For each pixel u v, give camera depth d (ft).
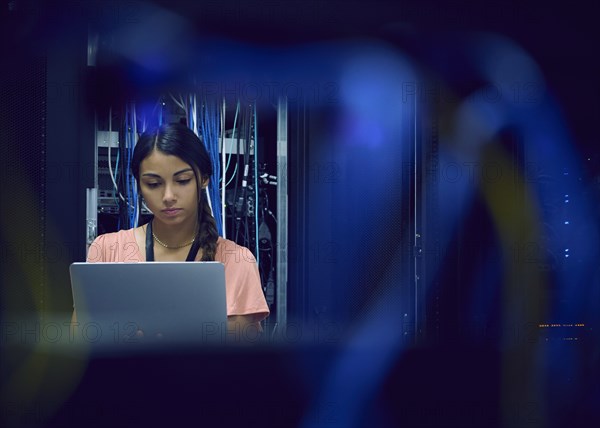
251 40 7.97
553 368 2.39
